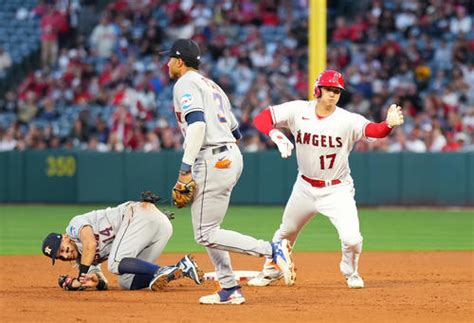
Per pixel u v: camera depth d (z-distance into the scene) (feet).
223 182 87.35
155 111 281.74
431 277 119.24
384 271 126.31
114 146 258.57
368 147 248.32
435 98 267.80
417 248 161.27
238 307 89.86
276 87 280.92
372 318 83.61
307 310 88.22
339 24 305.12
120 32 307.99
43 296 98.84
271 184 244.63
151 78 288.51
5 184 255.50
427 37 298.35
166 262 137.39
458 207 240.53
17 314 85.61
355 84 279.69
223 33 307.99
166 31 309.42
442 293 101.55
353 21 314.35
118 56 303.68
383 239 176.24
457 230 192.75
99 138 267.59
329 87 100.68
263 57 295.28
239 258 141.69
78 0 316.60
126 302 93.61
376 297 98.02
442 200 240.73
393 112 97.66
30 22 320.70
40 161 254.27
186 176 85.15
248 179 245.65
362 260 140.56
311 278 118.01
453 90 276.62
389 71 285.84
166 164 246.47
